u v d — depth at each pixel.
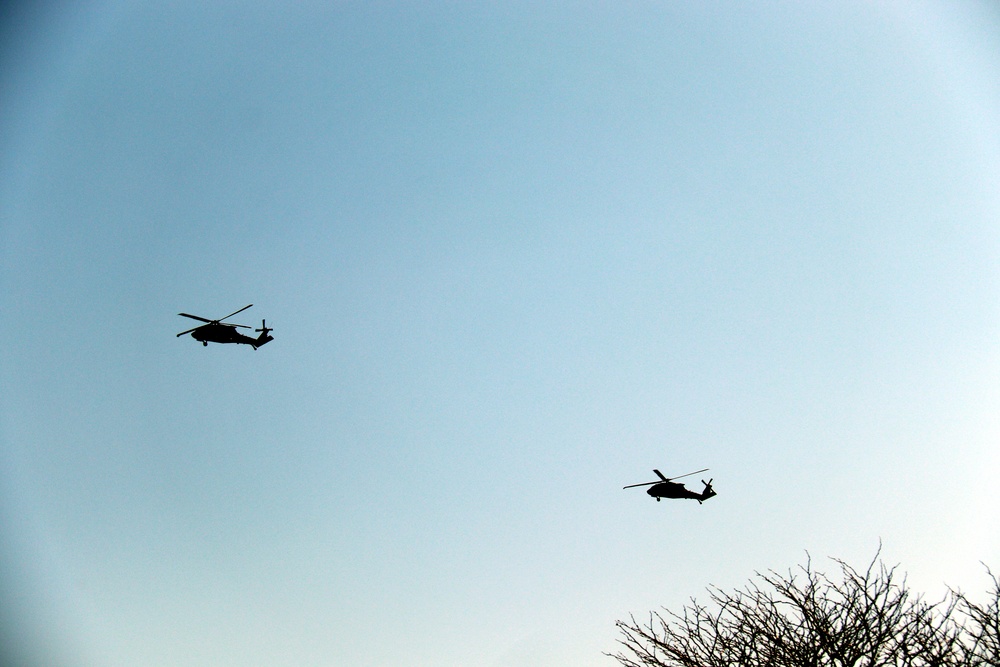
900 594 17.91
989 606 16.70
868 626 17.48
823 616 18.36
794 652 18.09
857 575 18.62
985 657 15.93
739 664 18.50
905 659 16.73
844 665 17.31
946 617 17.00
